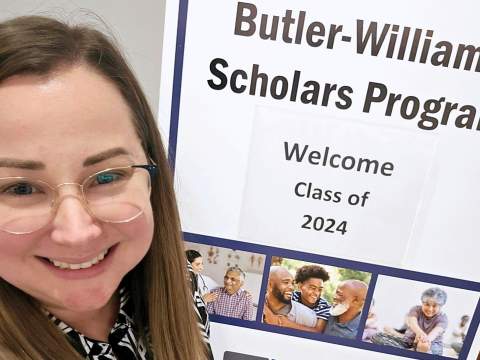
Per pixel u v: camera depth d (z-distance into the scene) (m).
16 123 0.37
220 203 0.77
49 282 0.45
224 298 0.85
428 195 0.71
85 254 0.44
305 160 0.72
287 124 0.70
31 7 0.70
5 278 0.44
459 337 0.81
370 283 0.80
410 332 0.83
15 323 0.48
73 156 0.40
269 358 0.90
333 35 0.63
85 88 0.40
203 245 0.81
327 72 0.66
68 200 0.41
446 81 0.64
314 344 0.87
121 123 0.44
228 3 0.64
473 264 0.75
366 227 0.75
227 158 0.73
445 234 0.74
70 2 0.69
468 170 0.69
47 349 0.49
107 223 0.45
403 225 0.74
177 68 0.68
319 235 0.77
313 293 0.82
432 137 0.68
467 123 0.66
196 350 0.69
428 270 0.77
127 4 0.69
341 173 0.72
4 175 0.38
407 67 0.64
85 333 0.54
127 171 0.46
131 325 0.61
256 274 0.82
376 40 0.63
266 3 0.63
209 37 0.66
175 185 0.76
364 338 0.85
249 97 0.69
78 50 0.42
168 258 0.62
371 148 0.70
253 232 0.79
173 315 0.65
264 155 0.72
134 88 0.50
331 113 0.68
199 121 0.71
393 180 0.71
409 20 0.62
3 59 0.38
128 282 0.63
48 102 0.38
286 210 0.76
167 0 0.65
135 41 0.71
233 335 0.89
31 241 0.41
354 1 0.61
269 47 0.65
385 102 0.66
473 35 0.61
